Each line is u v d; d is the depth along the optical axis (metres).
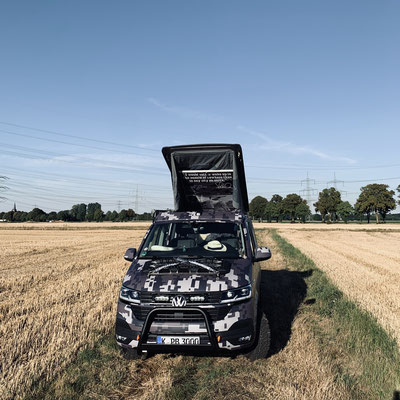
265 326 4.91
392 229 57.06
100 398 3.91
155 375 4.48
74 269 14.16
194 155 6.87
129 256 5.68
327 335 5.95
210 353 5.18
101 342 5.51
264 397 3.89
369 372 4.40
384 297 8.74
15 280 11.27
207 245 5.71
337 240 33.34
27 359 4.82
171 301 4.42
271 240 29.86
